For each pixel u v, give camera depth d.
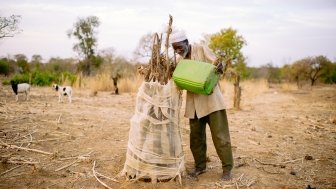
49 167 4.80
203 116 4.24
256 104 14.21
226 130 4.32
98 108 10.37
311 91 25.62
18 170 4.65
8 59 35.56
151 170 4.18
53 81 21.05
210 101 4.20
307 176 4.74
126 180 4.26
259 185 4.34
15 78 20.19
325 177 4.71
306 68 39.44
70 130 6.89
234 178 4.49
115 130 7.12
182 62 4.14
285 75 43.56
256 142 6.67
